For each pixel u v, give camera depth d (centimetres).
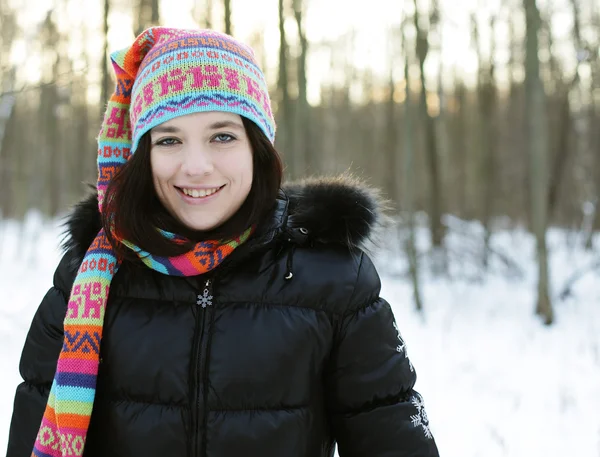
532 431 359
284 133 744
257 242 131
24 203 1237
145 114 127
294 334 127
